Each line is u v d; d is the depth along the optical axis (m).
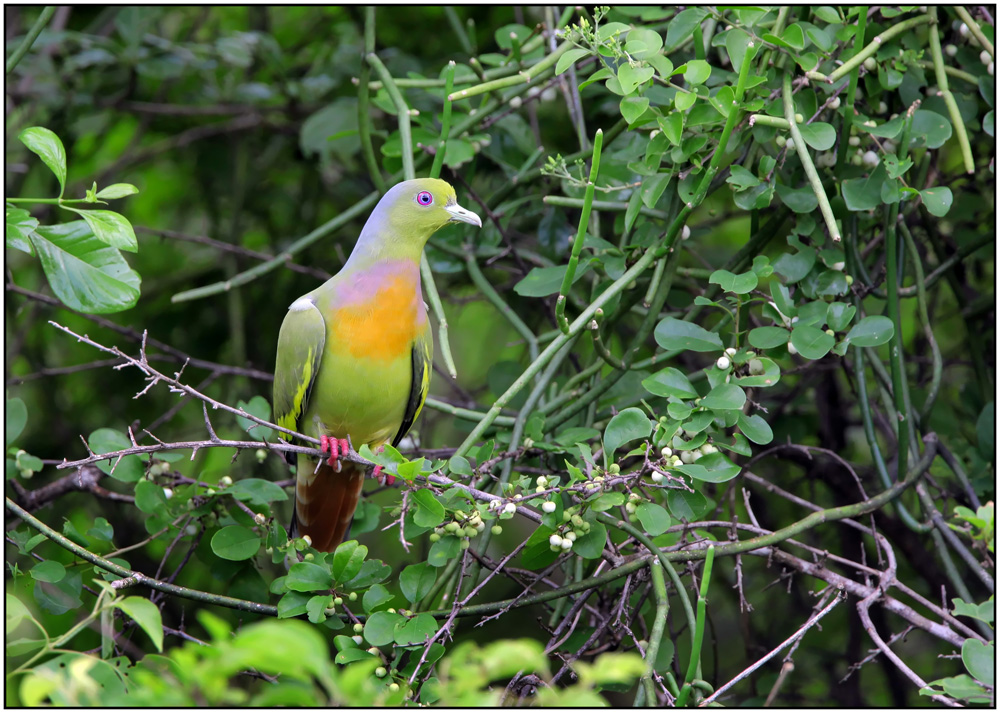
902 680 10.52
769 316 7.46
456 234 9.84
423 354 8.11
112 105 12.16
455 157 9.04
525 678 6.48
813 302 7.37
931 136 7.46
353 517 8.67
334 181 13.32
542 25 9.00
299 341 7.82
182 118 13.59
